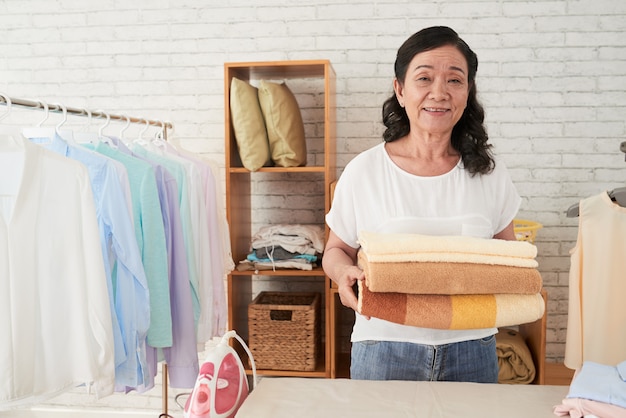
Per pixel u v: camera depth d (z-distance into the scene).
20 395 1.22
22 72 2.87
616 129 2.60
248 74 2.62
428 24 2.64
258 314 2.45
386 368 1.28
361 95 2.70
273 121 2.41
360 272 1.16
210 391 1.05
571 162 2.63
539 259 2.68
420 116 1.25
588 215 1.56
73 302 1.30
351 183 1.33
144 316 1.56
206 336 2.06
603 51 2.58
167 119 2.82
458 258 1.08
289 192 2.80
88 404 2.86
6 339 1.19
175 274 1.79
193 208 1.99
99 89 2.84
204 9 2.76
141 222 1.64
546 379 2.38
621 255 1.53
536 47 2.61
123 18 2.80
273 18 2.72
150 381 1.69
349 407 1.01
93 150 1.64
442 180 1.31
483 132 1.34
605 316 1.55
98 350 1.34
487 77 2.64
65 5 2.82
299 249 2.46
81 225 1.32
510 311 1.08
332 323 2.42
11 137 1.23
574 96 2.61
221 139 2.80
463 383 1.12
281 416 0.98
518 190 2.67
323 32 2.70
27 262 1.23
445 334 1.27
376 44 2.67
